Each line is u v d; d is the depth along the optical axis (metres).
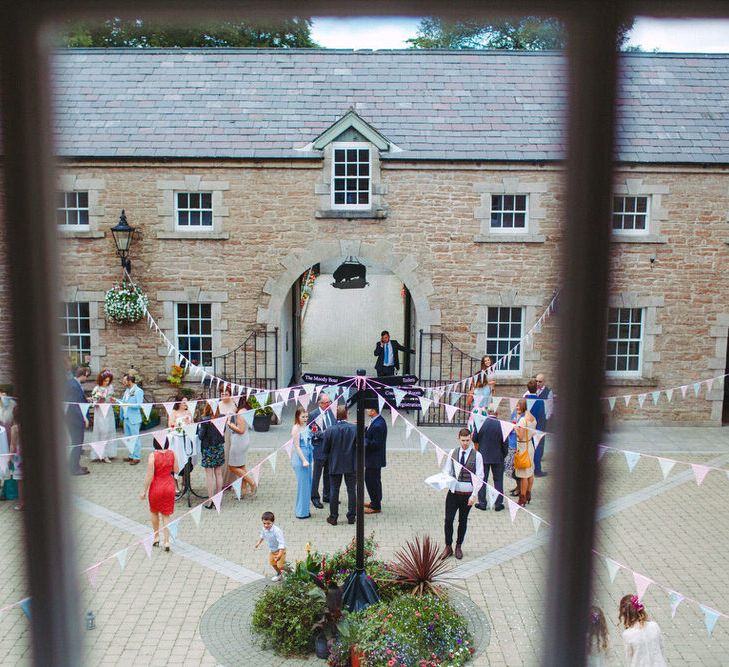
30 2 1.41
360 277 14.98
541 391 11.92
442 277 14.71
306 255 14.66
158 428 14.31
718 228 14.16
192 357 14.98
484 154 14.37
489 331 14.99
